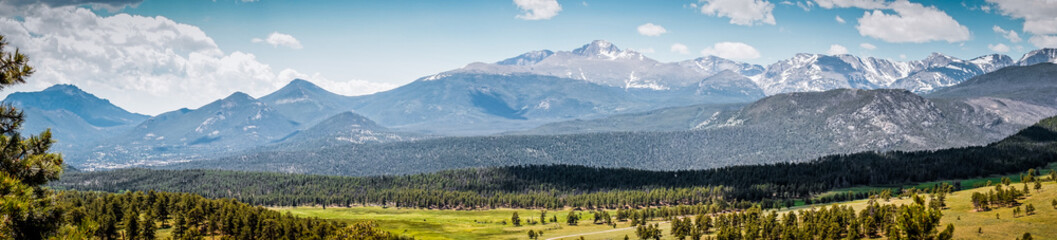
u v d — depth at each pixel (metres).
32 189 34.47
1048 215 181.00
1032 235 165.25
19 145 37.00
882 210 196.75
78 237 34.50
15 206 32.12
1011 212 194.12
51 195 35.78
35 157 36.50
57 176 37.38
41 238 34.09
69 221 36.25
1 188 33.09
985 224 183.88
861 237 191.12
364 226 145.25
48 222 34.50
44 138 38.16
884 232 191.75
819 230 196.75
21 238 33.34
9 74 36.84
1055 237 161.25
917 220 84.69
